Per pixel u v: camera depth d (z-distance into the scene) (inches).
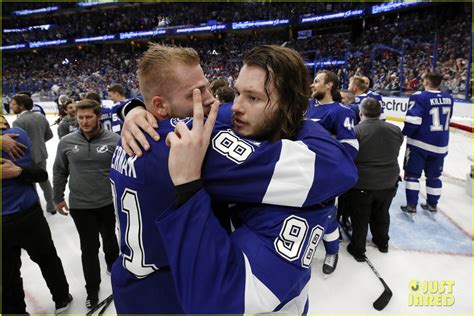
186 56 34.9
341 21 925.2
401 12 824.9
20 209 88.7
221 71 770.8
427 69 469.1
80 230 105.2
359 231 123.3
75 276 121.6
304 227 31.9
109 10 1175.6
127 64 1027.9
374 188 118.5
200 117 30.4
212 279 28.0
